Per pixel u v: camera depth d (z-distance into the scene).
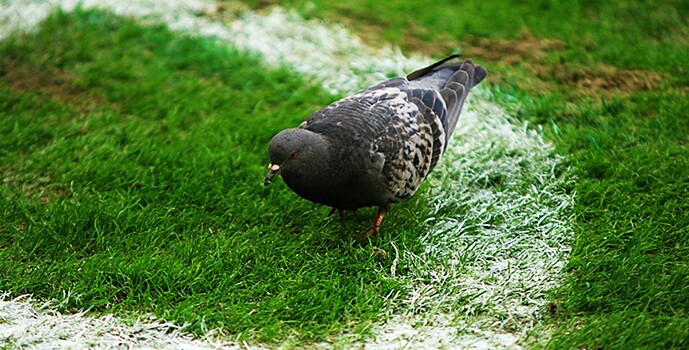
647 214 8.34
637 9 12.84
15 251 7.96
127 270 7.53
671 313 7.03
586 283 7.30
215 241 7.98
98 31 12.31
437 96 8.45
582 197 8.66
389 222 8.45
